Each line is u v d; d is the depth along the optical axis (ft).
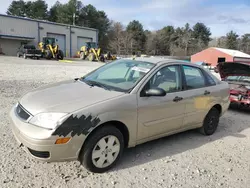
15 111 10.85
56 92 11.41
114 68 14.14
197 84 14.99
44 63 76.74
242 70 24.09
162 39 298.97
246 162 12.69
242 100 23.39
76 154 9.65
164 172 11.05
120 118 10.62
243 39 321.52
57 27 144.46
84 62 99.66
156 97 12.15
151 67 12.82
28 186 9.18
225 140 15.80
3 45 124.98
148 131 12.12
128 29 288.71
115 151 10.86
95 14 263.49
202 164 12.13
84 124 9.54
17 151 11.76
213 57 166.81
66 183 9.59
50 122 9.16
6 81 32.07
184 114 13.88
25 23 129.90
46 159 9.27
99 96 10.76
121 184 9.82
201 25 335.67
